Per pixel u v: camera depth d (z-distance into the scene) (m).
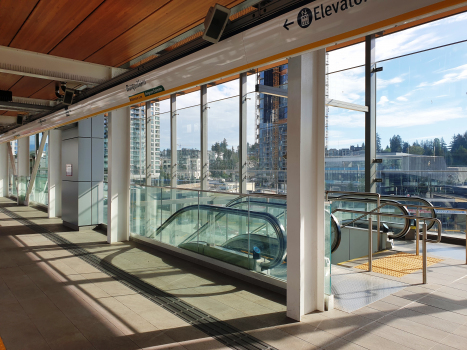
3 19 3.53
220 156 6.74
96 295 4.06
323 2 2.23
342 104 5.51
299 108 3.38
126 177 7.20
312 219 3.51
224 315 3.48
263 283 4.34
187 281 4.58
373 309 3.50
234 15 3.53
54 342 2.93
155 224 6.54
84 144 8.49
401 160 5.71
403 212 5.56
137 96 4.47
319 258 3.51
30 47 4.44
